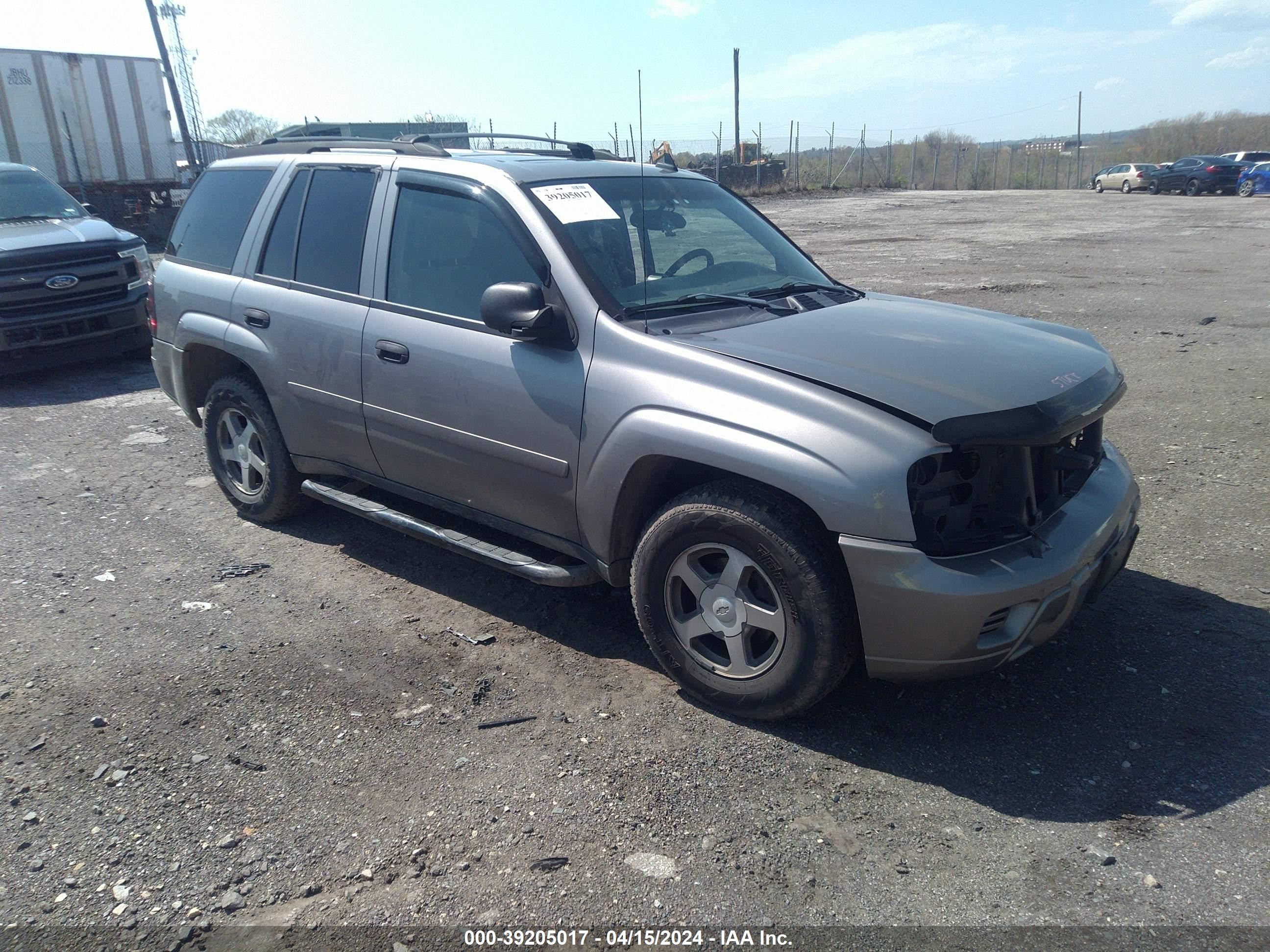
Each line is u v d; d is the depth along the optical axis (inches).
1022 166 2234.3
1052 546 116.1
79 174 822.5
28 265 313.6
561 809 109.3
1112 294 474.9
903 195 1625.2
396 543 190.5
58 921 93.7
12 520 203.3
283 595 167.0
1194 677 134.6
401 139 175.8
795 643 117.1
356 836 105.5
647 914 94.0
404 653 146.3
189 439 263.9
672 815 108.3
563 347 135.0
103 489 223.1
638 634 152.3
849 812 108.7
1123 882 96.7
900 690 134.0
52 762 118.8
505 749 121.3
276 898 96.6
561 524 140.9
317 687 136.3
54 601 164.1
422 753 120.6
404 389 153.7
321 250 171.5
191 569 178.2
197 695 134.0
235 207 193.2
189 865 101.2
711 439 117.9
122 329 342.0
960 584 107.4
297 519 202.4
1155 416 261.3
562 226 140.9
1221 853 100.3
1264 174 1314.0
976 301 456.4
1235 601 156.6
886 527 108.0
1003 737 122.5
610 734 124.5
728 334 131.3
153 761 119.0
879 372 119.3
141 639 150.6
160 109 869.8
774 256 170.2
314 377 169.5
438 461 154.0
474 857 102.0
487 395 142.2
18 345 313.0
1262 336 363.6
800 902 95.3
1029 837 104.0
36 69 781.9
